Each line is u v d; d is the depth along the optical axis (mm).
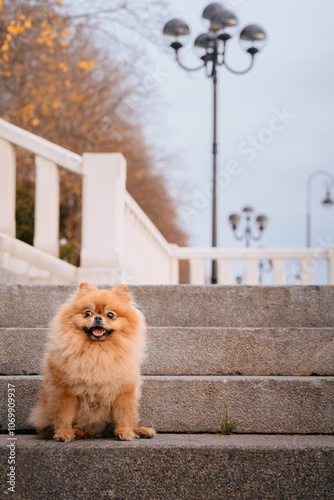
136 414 3654
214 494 3174
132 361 3555
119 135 17328
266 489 3172
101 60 15812
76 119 15445
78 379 3422
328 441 3387
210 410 3754
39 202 6188
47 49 14117
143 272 8422
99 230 6031
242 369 4113
